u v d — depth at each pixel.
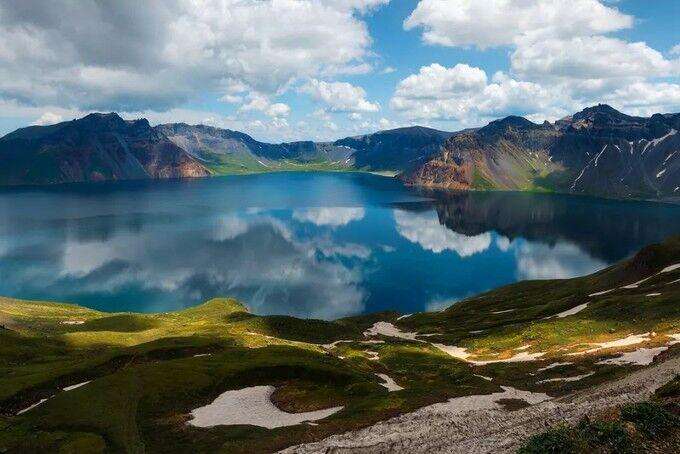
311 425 56.78
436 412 55.06
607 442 28.19
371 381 80.56
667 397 36.28
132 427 59.84
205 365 84.06
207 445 53.44
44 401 71.81
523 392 67.81
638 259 173.12
